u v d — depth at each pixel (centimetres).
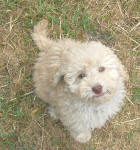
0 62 87
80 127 73
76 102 65
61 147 83
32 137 84
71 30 88
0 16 88
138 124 85
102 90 58
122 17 89
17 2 88
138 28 88
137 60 87
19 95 85
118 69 62
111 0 89
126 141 84
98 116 70
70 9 88
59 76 62
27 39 87
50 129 84
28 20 88
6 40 88
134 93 85
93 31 88
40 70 71
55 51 67
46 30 83
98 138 84
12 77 86
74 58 59
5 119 84
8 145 83
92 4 89
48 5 88
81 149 83
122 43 88
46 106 85
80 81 59
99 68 59
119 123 84
